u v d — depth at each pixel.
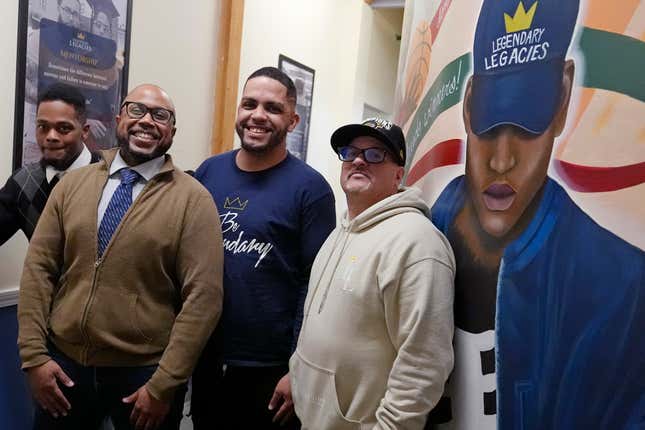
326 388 1.17
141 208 1.45
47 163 1.82
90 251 1.42
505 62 0.96
